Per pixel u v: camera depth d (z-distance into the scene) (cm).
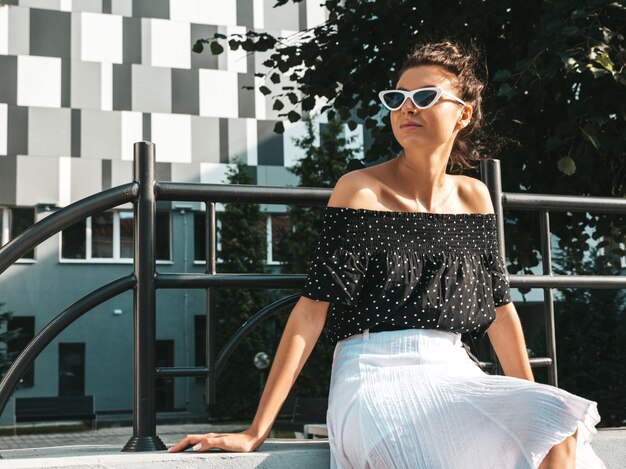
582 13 427
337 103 674
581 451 174
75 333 2362
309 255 1880
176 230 2358
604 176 581
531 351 1127
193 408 2342
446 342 185
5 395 201
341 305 187
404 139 192
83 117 2405
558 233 625
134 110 2444
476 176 524
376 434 170
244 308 2155
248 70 2522
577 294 1113
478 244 198
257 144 2516
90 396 2152
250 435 182
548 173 586
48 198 2362
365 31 637
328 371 1802
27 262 2325
